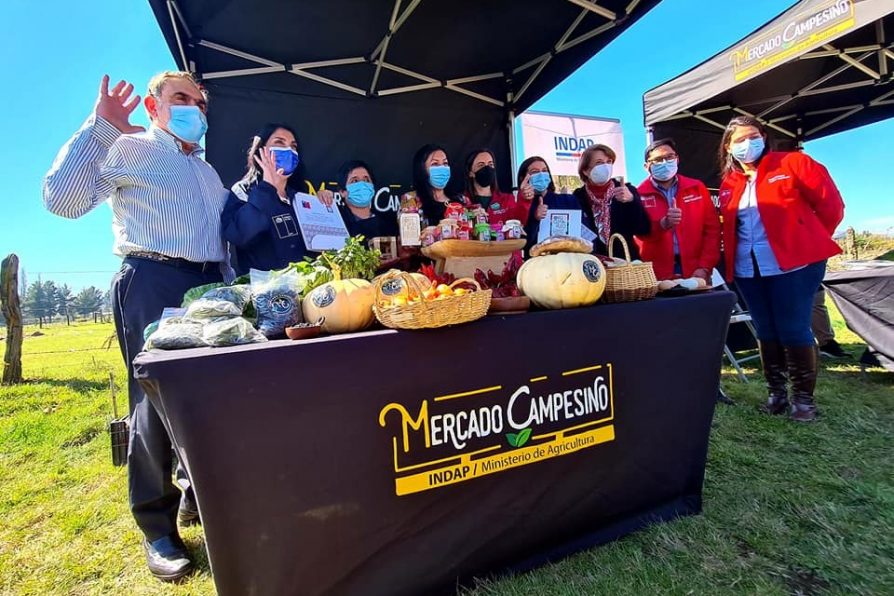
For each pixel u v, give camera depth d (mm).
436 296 1143
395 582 1130
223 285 1365
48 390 4617
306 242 1856
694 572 1315
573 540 1419
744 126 2490
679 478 1582
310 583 1042
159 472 1445
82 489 2182
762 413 2648
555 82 3314
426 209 2414
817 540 1445
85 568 1549
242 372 943
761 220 2488
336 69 3080
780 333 2531
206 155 2863
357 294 1188
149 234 1519
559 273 1348
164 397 896
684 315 1540
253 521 980
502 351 1235
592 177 2588
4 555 1645
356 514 1076
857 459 1997
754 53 3461
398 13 2578
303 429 1009
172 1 2254
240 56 2787
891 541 1427
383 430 1095
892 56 3711
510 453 1258
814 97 4547
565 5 2682
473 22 2779
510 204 2689
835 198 2379
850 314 3320
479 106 3627
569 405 1343
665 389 1516
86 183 1441
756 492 1751
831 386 3102
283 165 1878
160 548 1482
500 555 1277
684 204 2762
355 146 3254
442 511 1181
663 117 4277
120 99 1518
